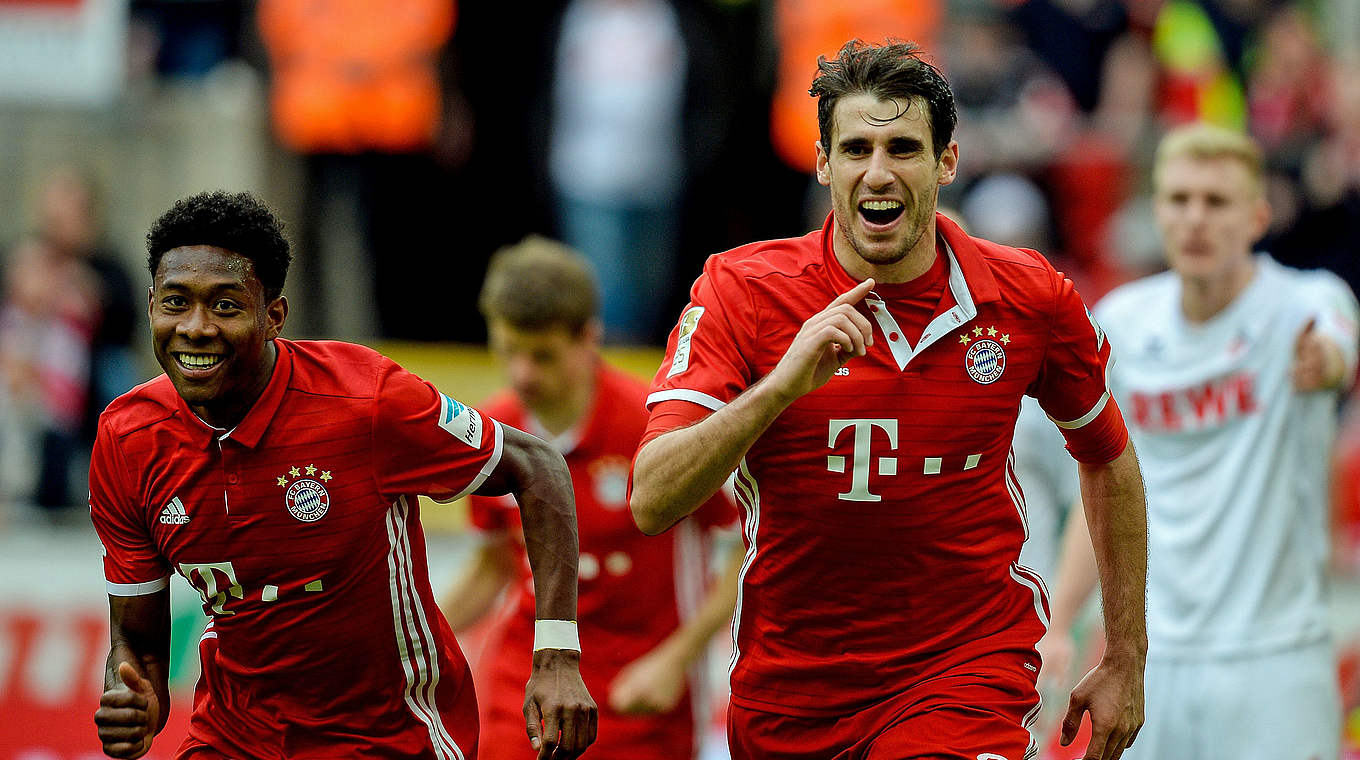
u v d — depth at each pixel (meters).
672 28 34.69
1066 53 36.00
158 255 13.05
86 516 32.25
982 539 13.76
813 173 36.22
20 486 32.41
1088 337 13.89
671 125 34.91
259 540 13.46
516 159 36.31
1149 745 19.56
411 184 35.72
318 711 13.99
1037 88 35.69
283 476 13.41
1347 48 41.34
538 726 13.55
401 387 13.67
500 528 20.20
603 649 19.55
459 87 35.62
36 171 35.75
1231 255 19.16
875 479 13.37
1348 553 29.14
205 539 13.50
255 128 35.50
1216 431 19.25
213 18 36.66
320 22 35.00
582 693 13.65
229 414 13.38
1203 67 36.91
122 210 35.88
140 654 14.07
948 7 36.38
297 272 35.56
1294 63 37.44
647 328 35.38
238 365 13.10
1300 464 19.22
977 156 34.47
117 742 13.30
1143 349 19.70
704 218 35.75
